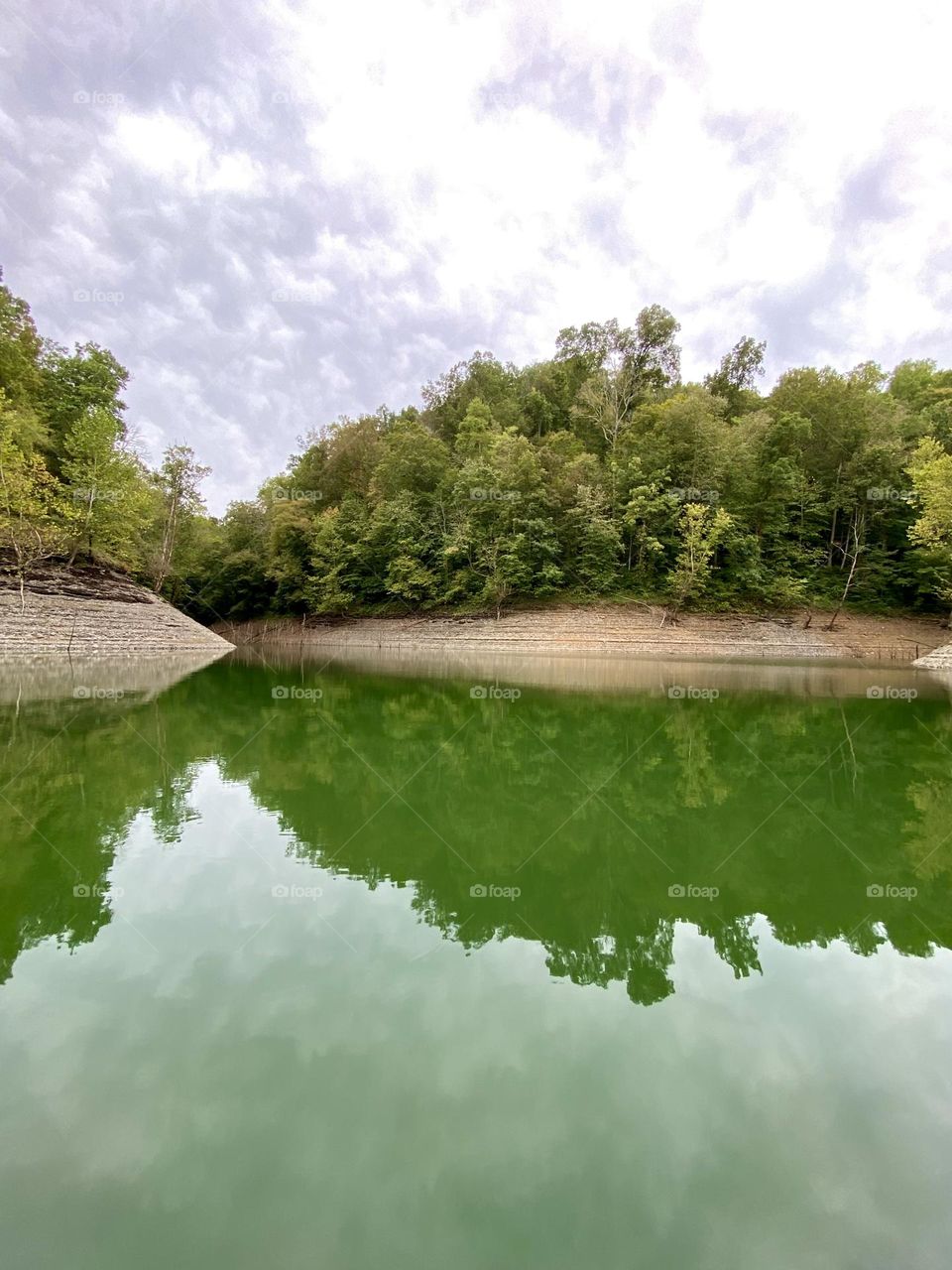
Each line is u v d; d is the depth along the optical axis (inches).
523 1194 91.0
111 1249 82.4
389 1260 81.6
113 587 1314.0
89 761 340.5
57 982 140.9
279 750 385.7
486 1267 80.9
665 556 1621.6
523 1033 126.6
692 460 1653.5
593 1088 111.8
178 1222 86.1
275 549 2123.5
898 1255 83.6
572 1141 100.3
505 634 1594.5
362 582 1911.9
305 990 139.9
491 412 2219.5
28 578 1127.6
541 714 571.5
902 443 1637.6
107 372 1544.0
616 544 1609.3
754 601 1595.7
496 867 213.6
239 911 177.2
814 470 1759.4
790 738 458.3
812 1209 89.4
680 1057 121.0
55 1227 85.0
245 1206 88.7
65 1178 92.4
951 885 204.8
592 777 339.3
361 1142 99.4
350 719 523.5
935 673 1083.3
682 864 218.8
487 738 447.5
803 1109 108.4
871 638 1492.4
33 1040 121.0
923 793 311.6
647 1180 93.9
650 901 190.9
